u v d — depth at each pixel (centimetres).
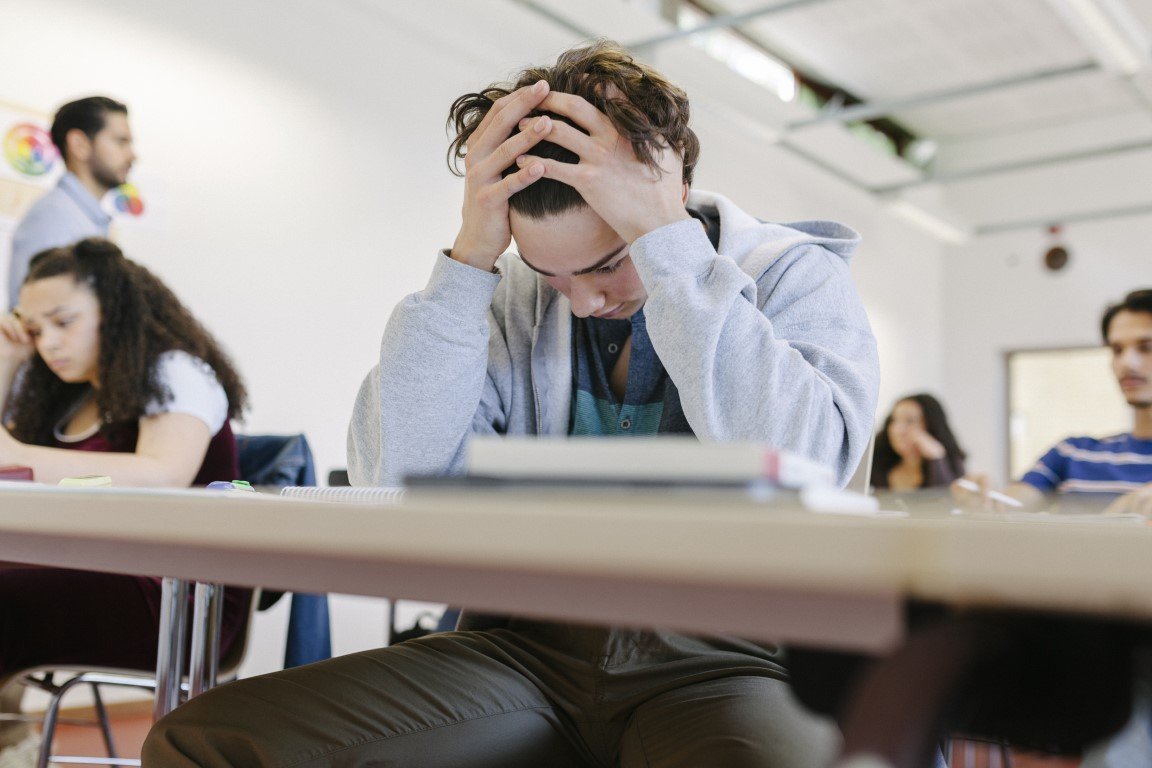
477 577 42
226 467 191
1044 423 872
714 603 36
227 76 435
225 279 430
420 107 514
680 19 559
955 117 810
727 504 41
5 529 58
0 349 270
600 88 95
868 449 104
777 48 666
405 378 104
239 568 51
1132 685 40
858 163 745
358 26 488
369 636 460
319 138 469
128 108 399
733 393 89
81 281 196
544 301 119
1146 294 291
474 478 48
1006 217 867
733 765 71
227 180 432
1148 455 296
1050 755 48
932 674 29
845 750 28
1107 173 824
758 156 715
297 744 76
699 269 91
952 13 624
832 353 101
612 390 117
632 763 81
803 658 49
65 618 141
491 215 99
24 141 367
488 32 538
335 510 41
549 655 94
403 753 81
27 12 371
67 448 211
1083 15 494
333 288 470
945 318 905
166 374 187
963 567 29
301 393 455
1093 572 28
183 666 110
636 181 91
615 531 34
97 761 173
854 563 30
